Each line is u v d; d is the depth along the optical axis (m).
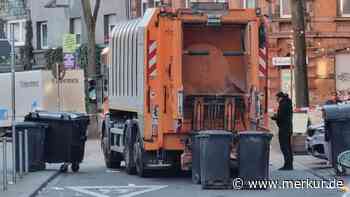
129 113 24.78
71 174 24.48
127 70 23.89
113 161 26.62
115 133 25.91
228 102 21.86
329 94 44.66
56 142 24.56
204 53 22.56
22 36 62.59
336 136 22.28
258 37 21.89
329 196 18.45
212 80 22.55
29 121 24.73
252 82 21.81
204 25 22.06
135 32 22.83
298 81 32.25
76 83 45.94
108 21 55.78
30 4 62.06
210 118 21.88
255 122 21.78
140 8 52.75
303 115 29.62
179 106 21.31
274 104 43.75
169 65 21.66
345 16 44.97
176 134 21.78
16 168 23.08
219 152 19.66
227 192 19.22
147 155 22.47
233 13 21.89
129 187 20.66
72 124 24.53
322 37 44.88
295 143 29.61
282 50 44.38
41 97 45.88
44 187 20.81
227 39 22.64
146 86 21.70
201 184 20.09
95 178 23.14
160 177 23.20
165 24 21.64
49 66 59.47
